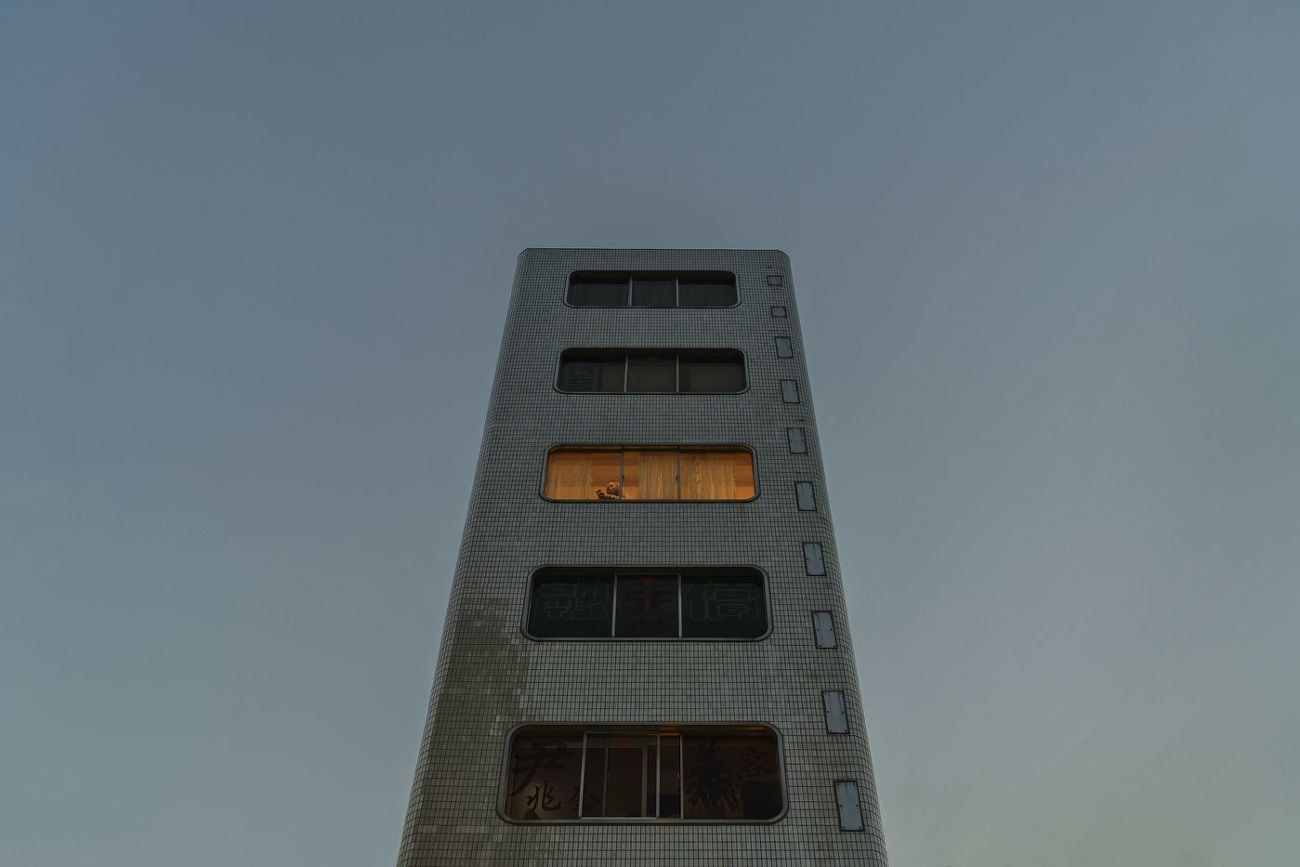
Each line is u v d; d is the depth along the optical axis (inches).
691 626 741.9
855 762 652.1
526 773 654.5
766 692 691.4
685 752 665.6
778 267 1099.9
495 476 851.4
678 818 631.2
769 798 644.1
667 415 914.1
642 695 689.6
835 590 760.3
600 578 773.9
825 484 860.6
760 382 949.8
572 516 818.2
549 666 706.8
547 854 607.2
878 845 613.3
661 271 1095.0
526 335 999.6
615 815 634.2
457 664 706.8
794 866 602.2
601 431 897.5
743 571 778.2
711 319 1024.2
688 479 860.6
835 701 686.5
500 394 932.6
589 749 666.2
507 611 743.1
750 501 831.7
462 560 784.9
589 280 1091.9
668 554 788.0
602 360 978.7
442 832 615.8
